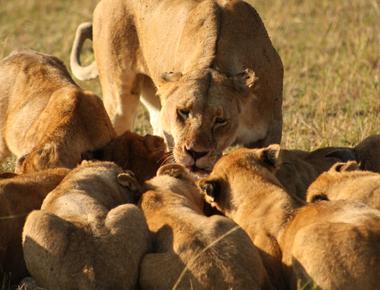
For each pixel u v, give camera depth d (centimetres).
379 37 2144
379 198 1141
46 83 1423
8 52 2322
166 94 1303
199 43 1342
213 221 995
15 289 1092
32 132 1362
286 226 1046
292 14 2516
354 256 947
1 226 1088
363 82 1881
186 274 971
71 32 2525
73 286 1002
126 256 1008
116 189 1153
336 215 1010
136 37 1505
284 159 1289
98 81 2039
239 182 1118
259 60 1350
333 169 1209
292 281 992
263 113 1345
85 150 1316
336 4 2547
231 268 964
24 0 2925
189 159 1249
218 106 1259
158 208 1072
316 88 1900
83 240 1010
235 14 1362
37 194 1139
